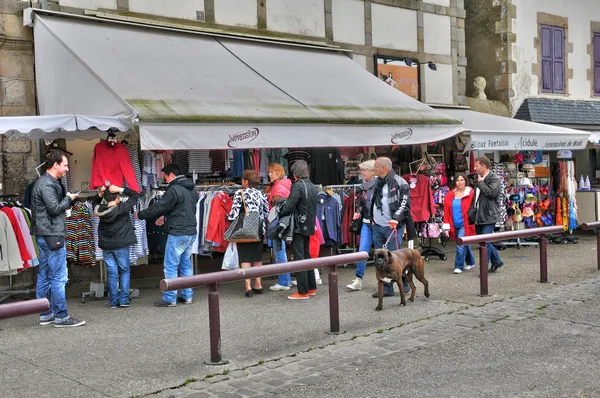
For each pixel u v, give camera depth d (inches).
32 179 373.7
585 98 719.7
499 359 226.4
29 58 376.8
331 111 387.2
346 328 274.7
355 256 272.8
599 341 246.5
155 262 415.5
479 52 674.2
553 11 692.7
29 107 376.5
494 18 660.7
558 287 356.2
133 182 340.5
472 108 626.5
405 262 315.3
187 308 322.3
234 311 311.7
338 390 198.7
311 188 335.6
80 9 387.5
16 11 370.9
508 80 654.5
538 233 364.5
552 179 577.6
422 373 213.3
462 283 375.6
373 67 544.1
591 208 597.0
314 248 353.7
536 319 283.3
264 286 382.0
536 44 678.5
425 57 585.3
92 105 328.8
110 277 324.2
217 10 447.2
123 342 256.8
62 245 281.9
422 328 272.8
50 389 201.5
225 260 349.4
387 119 402.6
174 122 313.6
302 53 477.7
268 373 217.0
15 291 352.5
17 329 280.7
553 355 229.5
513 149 479.8
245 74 403.5
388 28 556.4
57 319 282.2
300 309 313.7
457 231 416.5
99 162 331.3
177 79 361.7
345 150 502.0
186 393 197.8
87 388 202.1
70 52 343.6
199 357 235.1
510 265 439.5
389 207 333.7
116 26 392.5
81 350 245.6
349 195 441.1
